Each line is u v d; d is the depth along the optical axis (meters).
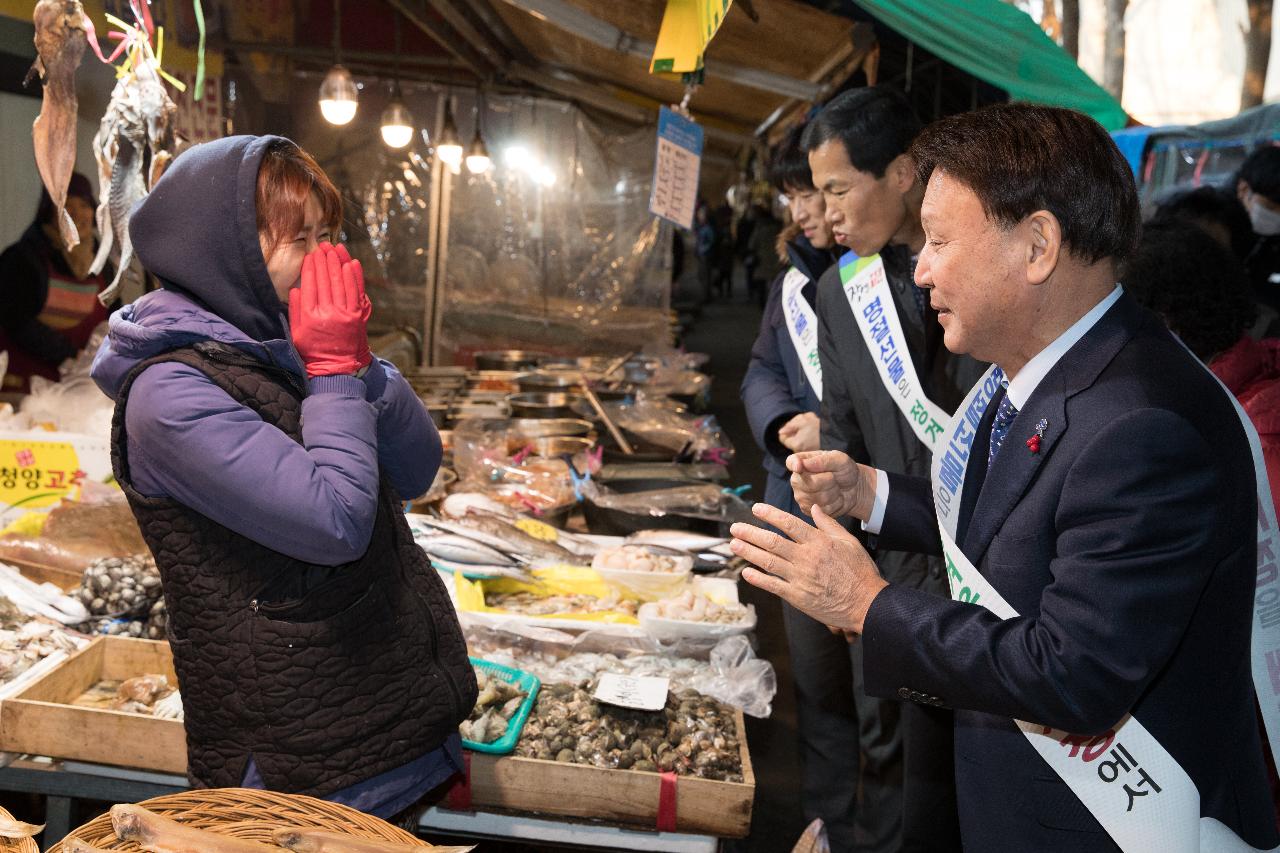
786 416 2.67
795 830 2.76
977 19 2.80
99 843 1.16
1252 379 1.87
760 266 15.94
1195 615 1.14
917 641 1.15
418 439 1.56
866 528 1.62
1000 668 1.10
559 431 4.06
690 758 1.87
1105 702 1.06
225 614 1.32
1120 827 1.19
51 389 3.18
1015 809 1.27
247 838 1.19
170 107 1.75
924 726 2.17
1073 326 1.17
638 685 1.99
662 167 3.75
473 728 1.86
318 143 6.19
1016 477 1.20
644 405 4.68
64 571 2.41
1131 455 1.07
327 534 1.26
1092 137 1.12
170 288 1.35
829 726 2.53
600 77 6.32
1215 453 1.09
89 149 3.38
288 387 1.38
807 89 4.01
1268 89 3.17
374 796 1.40
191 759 1.41
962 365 2.01
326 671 1.34
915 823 2.21
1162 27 3.17
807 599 1.21
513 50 6.12
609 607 2.53
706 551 2.82
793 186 2.48
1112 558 1.06
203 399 1.25
